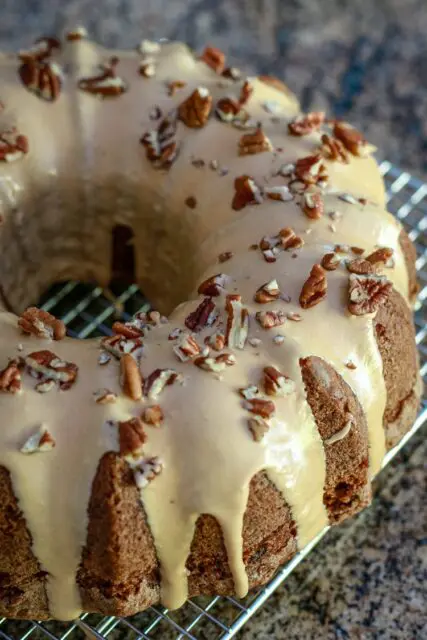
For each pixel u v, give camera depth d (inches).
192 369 18.6
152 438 18.1
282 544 19.1
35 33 28.5
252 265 19.8
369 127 27.3
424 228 24.8
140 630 20.0
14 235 21.4
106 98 21.6
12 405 18.2
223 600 20.2
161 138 21.4
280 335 18.9
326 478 19.1
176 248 21.8
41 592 18.8
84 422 18.2
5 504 18.1
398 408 20.1
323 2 29.8
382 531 21.3
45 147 21.3
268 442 18.2
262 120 21.5
